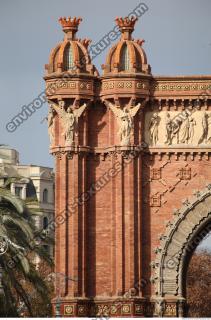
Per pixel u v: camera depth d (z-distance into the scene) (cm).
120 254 18888
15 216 18975
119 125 19050
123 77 19038
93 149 19275
